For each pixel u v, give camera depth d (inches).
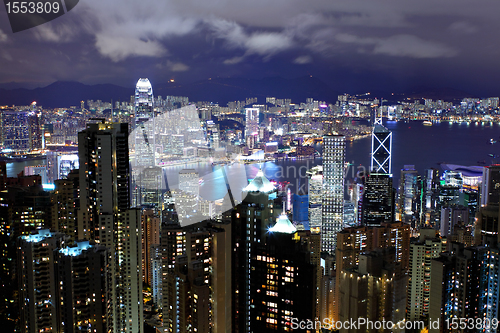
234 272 4448.8
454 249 5895.7
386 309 4665.4
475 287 5629.9
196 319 4084.6
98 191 5831.7
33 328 4441.4
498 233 6752.0
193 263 4146.2
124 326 5954.7
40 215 6481.3
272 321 4387.3
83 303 4249.5
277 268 4340.6
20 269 4581.7
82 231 5846.5
